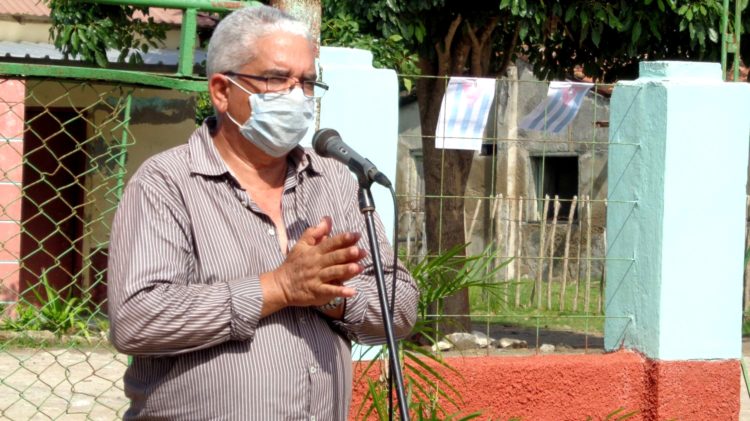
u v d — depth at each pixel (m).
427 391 5.63
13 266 9.66
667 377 5.91
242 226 2.91
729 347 6.02
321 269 2.70
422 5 8.93
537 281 8.91
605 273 6.27
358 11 9.12
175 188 2.89
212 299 2.75
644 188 6.04
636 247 6.09
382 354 5.21
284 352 2.86
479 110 5.79
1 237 9.67
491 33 9.92
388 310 2.87
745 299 11.29
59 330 5.73
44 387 7.36
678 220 5.92
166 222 2.85
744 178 6.01
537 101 17.00
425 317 5.46
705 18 9.18
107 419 6.70
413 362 5.61
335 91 5.50
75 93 6.45
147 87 4.41
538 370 5.80
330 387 2.96
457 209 9.83
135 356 2.85
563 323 9.01
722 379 6.01
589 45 10.20
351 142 5.52
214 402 2.81
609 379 5.93
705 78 6.14
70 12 10.02
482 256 5.55
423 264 5.34
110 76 4.31
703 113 5.95
